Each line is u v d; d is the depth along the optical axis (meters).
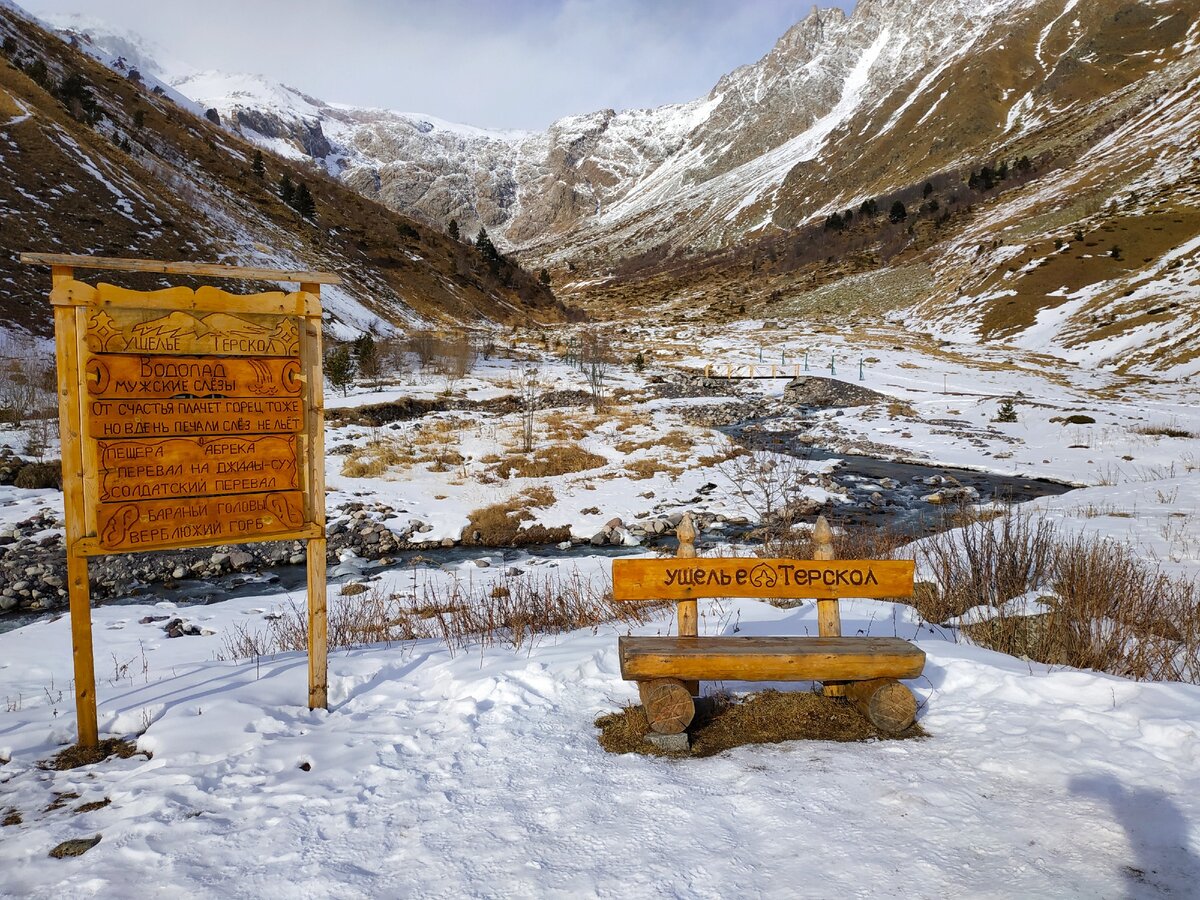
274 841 3.09
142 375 4.20
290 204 59.97
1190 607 5.97
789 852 2.90
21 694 5.42
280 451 4.54
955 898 2.58
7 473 15.49
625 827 3.12
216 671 5.56
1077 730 3.78
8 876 2.91
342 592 10.12
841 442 24.05
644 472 18.61
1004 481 19.03
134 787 3.63
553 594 8.81
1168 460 19.91
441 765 3.76
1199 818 2.96
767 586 4.41
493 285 70.19
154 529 4.27
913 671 4.06
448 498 16.19
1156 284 51.75
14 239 33.78
